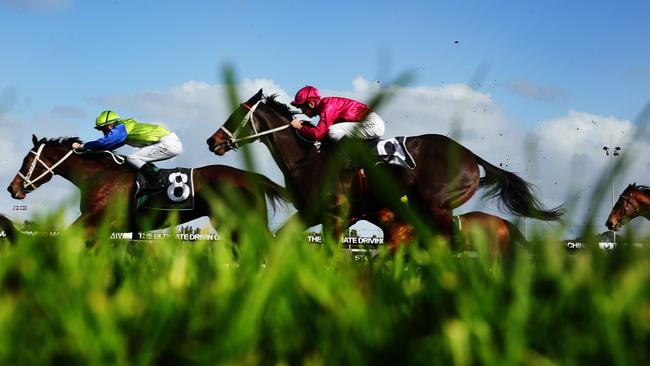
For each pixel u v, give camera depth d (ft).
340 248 5.34
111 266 5.35
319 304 3.43
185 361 2.87
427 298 3.72
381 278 4.95
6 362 2.83
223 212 3.89
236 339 2.52
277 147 23.91
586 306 3.07
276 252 3.26
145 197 28.43
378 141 23.50
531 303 3.21
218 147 27.27
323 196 3.62
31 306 3.60
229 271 4.27
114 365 2.77
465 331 2.68
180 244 5.36
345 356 2.90
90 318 2.93
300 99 23.88
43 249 4.33
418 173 23.71
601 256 3.75
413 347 2.73
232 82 2.49
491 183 24.04
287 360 3.12
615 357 2.68
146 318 3.16
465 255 4.63
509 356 2.60
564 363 2.75
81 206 28.17
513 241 3.70
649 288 3.19
